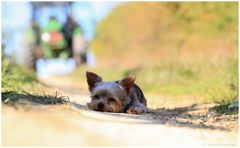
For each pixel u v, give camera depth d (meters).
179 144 7.27
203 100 14.64
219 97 14.20
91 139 6.93
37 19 32.12
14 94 9.58
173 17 31.27
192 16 27.31
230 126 9.44
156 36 33.97
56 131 7.01
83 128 7.37
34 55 30.91
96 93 10.51
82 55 33.69
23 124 7.07
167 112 12.09
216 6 25.69
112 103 10.41
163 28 32.66
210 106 12.84
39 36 31.61
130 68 28.92
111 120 8.45
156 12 35.34
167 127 8.39
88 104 10.66
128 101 10.78
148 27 36.84
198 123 9.67
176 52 27.00
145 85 20.22
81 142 6.77
